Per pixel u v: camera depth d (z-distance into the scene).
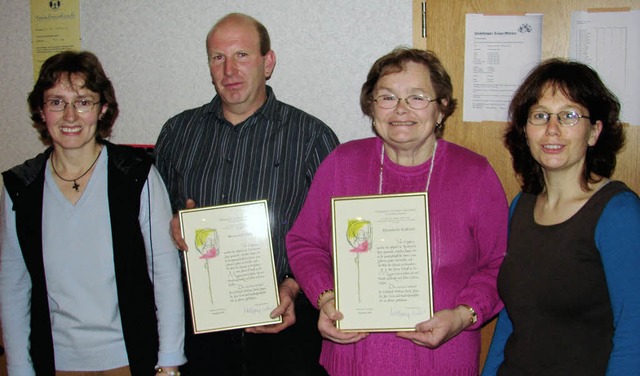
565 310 1.27
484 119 2.18
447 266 1.44
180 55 2.41
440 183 1.47
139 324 1.54
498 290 1.44
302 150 1.81
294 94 2.30
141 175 1.54
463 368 1.45
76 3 2.48
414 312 1.38
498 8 2.11
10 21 2.57
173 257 1.59
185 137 1.90
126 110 2.50
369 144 1.58
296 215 1.80
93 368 1.51
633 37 2.02
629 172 2.09
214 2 2.33
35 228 1.49
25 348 1.54
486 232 1.47
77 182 1.53
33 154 2.65
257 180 1.79
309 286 1.52
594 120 1.28
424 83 1.41
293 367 1.76
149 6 2.41
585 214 1.25
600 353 1.23
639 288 1.16
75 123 1.47
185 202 1.84
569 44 2.08
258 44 1.79
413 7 2.16
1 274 1.53
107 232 1.50
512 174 2.17
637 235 1.17
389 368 1.44
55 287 1.49
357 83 2.24
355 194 1.51
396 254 1.40
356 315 1.40
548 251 1.30
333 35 2.24
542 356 1.30
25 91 2.61
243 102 1.78
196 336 1.79
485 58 2.14
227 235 1.60
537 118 1.32
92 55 1.56
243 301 1.61
